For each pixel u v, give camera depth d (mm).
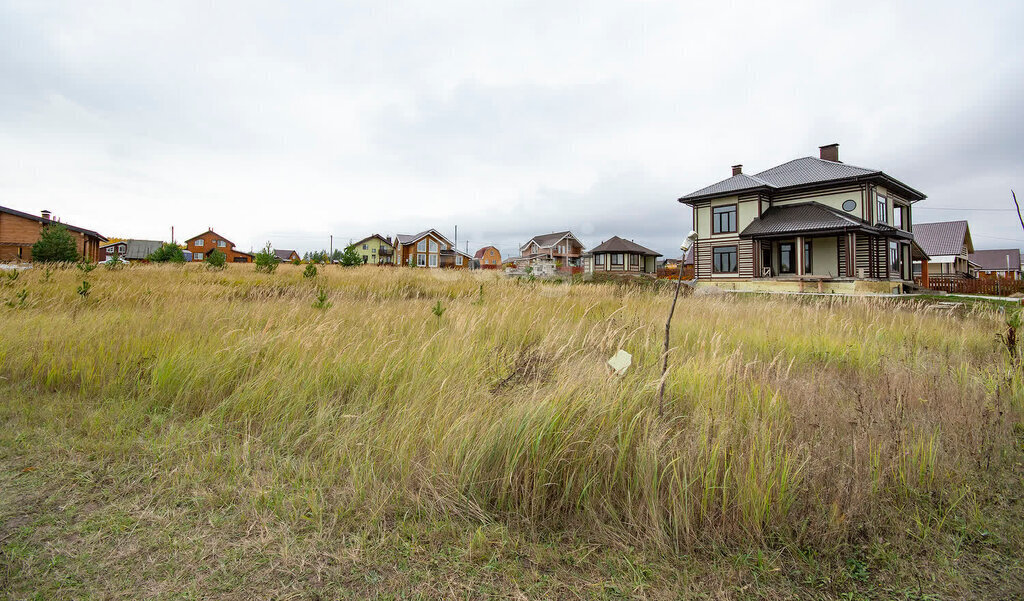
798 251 24594
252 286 12297
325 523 2076
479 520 2158
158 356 4031
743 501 2066
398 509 2201
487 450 2398
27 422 3127
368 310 6633
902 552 1958
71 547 1852
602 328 5426
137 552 1839
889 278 25719
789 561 1899
